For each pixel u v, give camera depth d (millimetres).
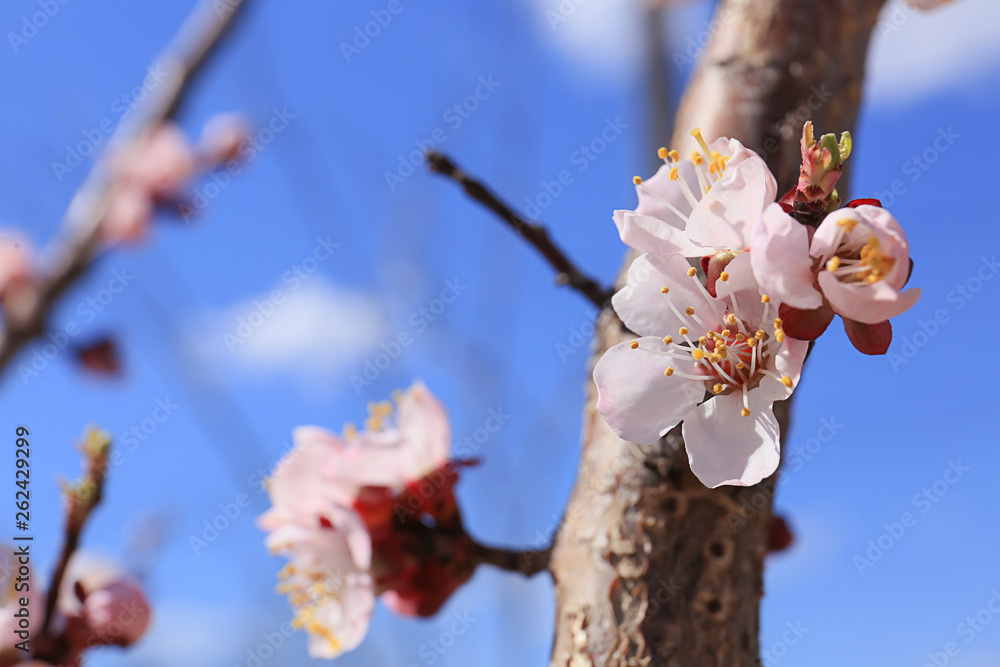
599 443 331
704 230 313
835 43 343
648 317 319
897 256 308
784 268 308
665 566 322
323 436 366
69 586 378
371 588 359
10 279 535
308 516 362
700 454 315
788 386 312
